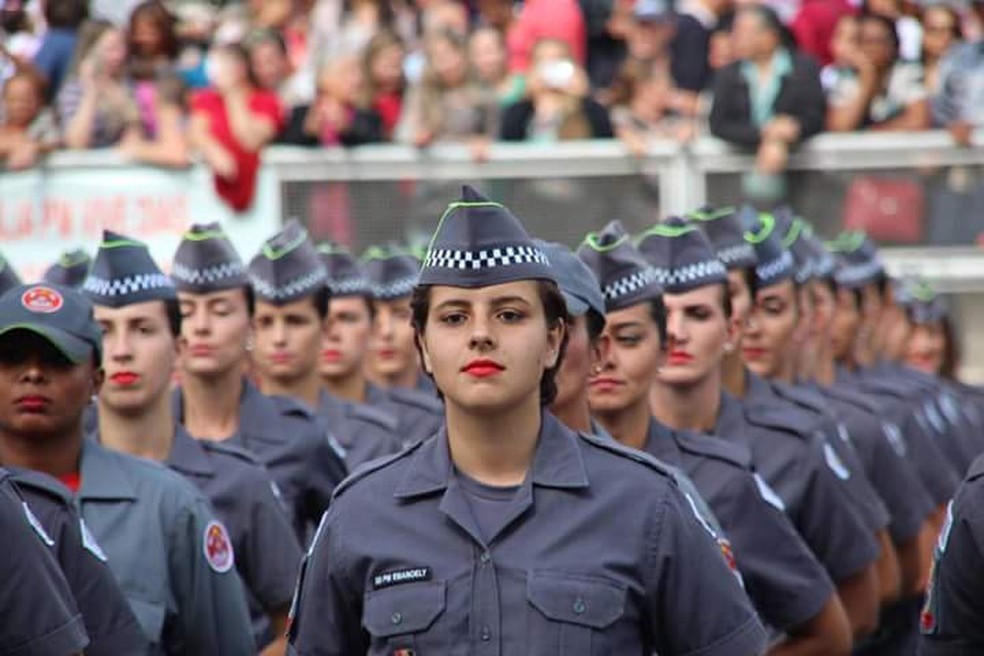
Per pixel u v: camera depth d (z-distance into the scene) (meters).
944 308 30.47
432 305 11.55
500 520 11.57
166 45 30.59
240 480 17.02
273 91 30.03
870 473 21.14
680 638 11.77
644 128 31.48
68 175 29.47
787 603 16.34
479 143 30.22
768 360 20.50
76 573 13.65
